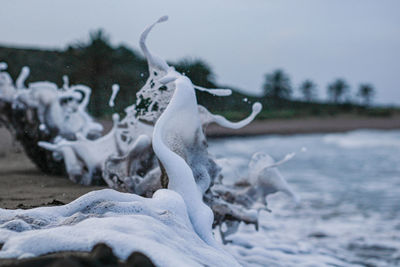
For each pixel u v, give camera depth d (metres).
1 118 8.65
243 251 5.72
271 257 5.55
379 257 5.94
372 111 114.31
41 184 6.51
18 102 8.34
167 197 3.42
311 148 33.25
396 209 9.44
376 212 9.13
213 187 5.32
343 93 121.06
